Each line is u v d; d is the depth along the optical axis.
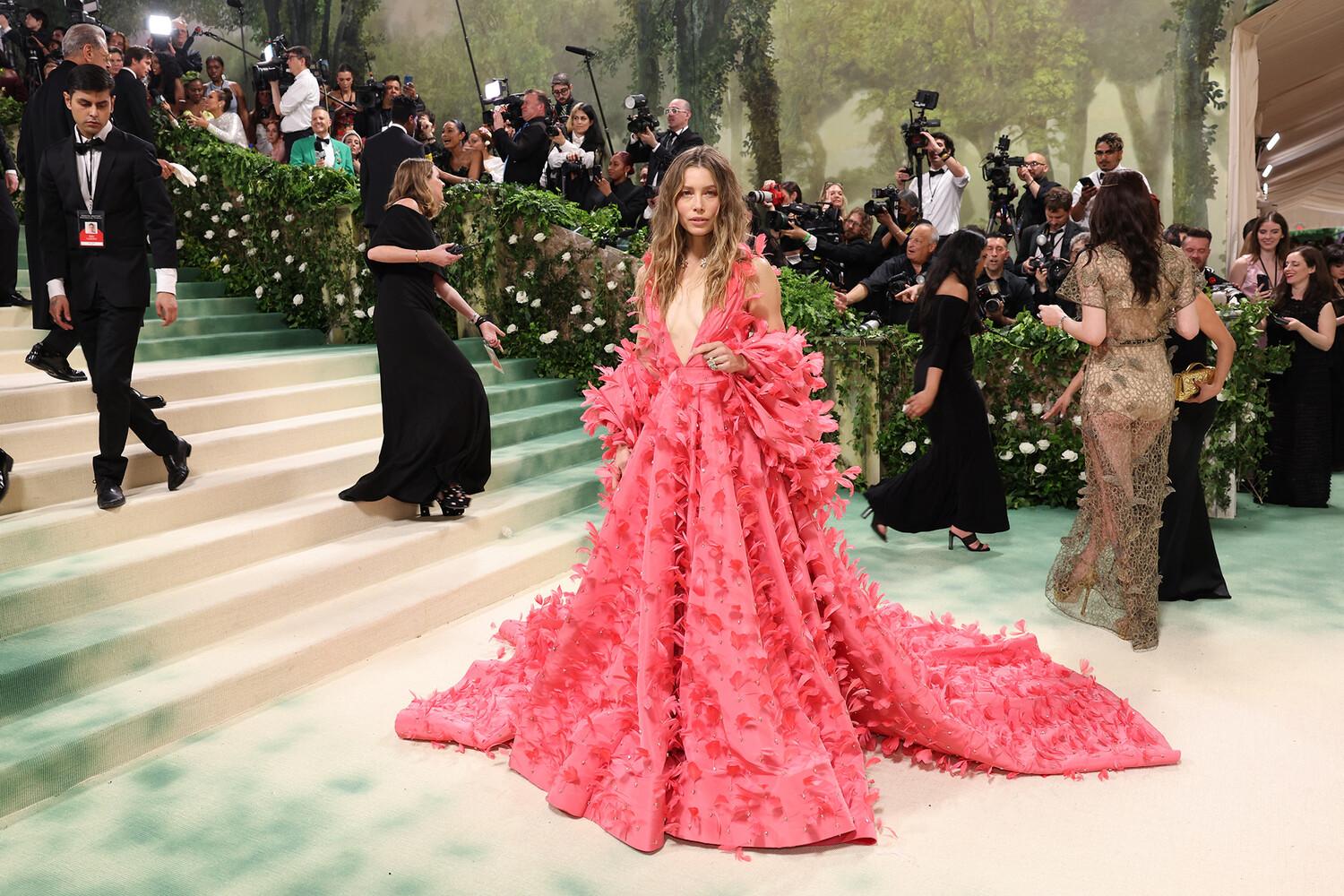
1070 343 5.73
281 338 7.21
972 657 3.33
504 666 3.23
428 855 2.39
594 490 5.66
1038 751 2.80
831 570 2.72
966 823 2.51
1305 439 6.00
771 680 2.50
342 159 9.33
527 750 2.77
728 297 2.62
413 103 9.89
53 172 3.80
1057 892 2.20
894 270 7.13
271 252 7.63
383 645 3.76
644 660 2.52
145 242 3.96
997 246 6.41
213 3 17.27
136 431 4.03
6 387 4.56
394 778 2.79
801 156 14.21
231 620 3.52
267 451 4.78
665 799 2.48
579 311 7.24
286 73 9.79
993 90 13.01
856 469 2.75
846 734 2.61
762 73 14.24
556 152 8.41
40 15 9.67
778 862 2.36
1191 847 2.38
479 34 15.98
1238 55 10.20
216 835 2.48
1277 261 7.16
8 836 2.48
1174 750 2.81
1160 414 3.70
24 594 3.17
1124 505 3.73
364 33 16.67
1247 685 3.35
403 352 4.46
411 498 4.49
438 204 4.66
